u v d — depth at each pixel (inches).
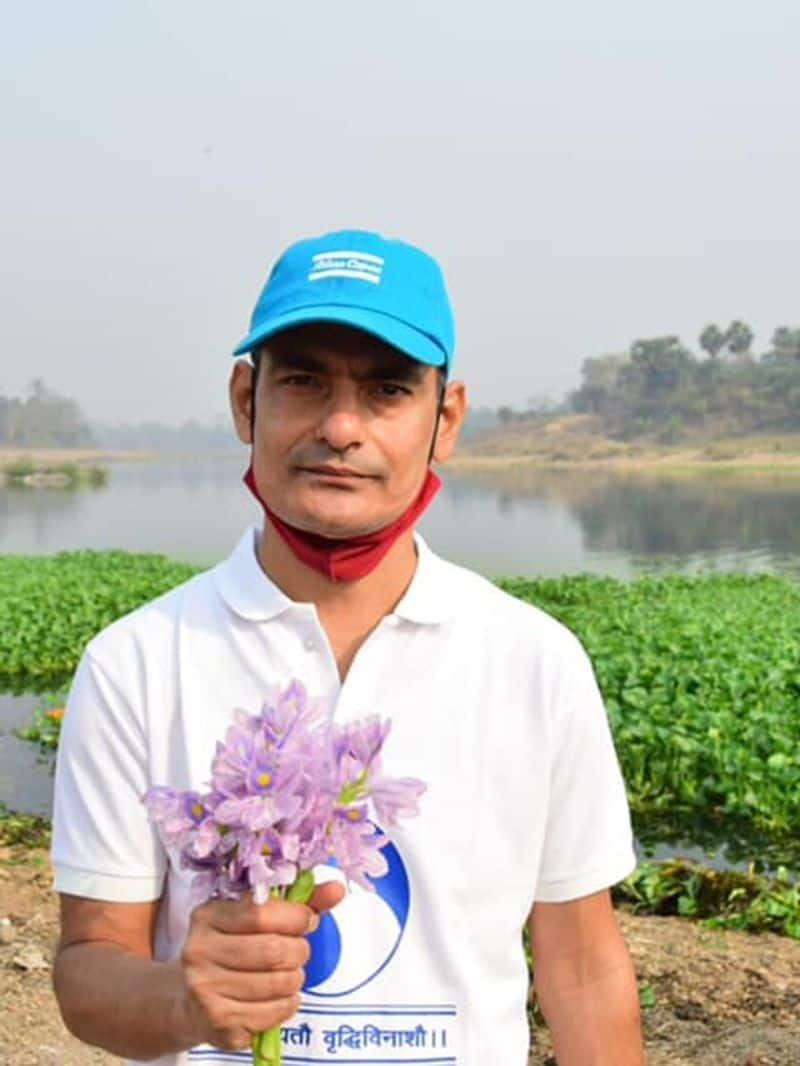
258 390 81.0
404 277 79.4
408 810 66.8
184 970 66.9
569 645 84.6
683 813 361.1
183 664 81.5
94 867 80.7
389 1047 78.8
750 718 387.9
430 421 81.5
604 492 3535.9
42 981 199.8
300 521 79.4
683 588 914.7
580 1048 84.4
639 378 6003.9
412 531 85.5
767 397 5669.3
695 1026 186.5
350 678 80.6
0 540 2206.0
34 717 473.4
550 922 85.2
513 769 81.9
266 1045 69.4
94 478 5344.5
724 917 235.3
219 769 64.0
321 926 78.7
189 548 1951.3
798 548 1856.5
